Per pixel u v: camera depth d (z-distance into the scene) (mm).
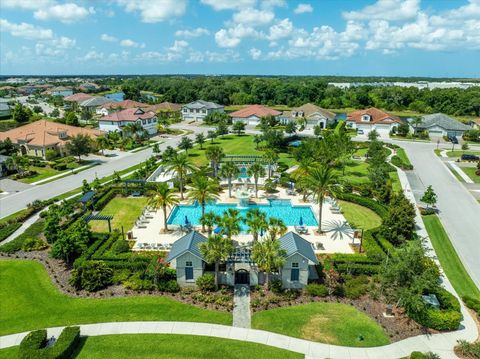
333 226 49750
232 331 29859
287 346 28266
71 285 35656
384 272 32188
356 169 76000
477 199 58031
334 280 36156
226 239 35062
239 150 93875
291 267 35125
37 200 56344
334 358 27078
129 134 104438
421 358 25688
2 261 40469
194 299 33812
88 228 45812
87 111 139750
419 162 80125
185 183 65188
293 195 61312
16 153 86062
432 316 29656
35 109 154750
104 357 26984
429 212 51938
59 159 85500
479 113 148000
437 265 35938
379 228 46156
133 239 45688
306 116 124938
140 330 29844
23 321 30953
